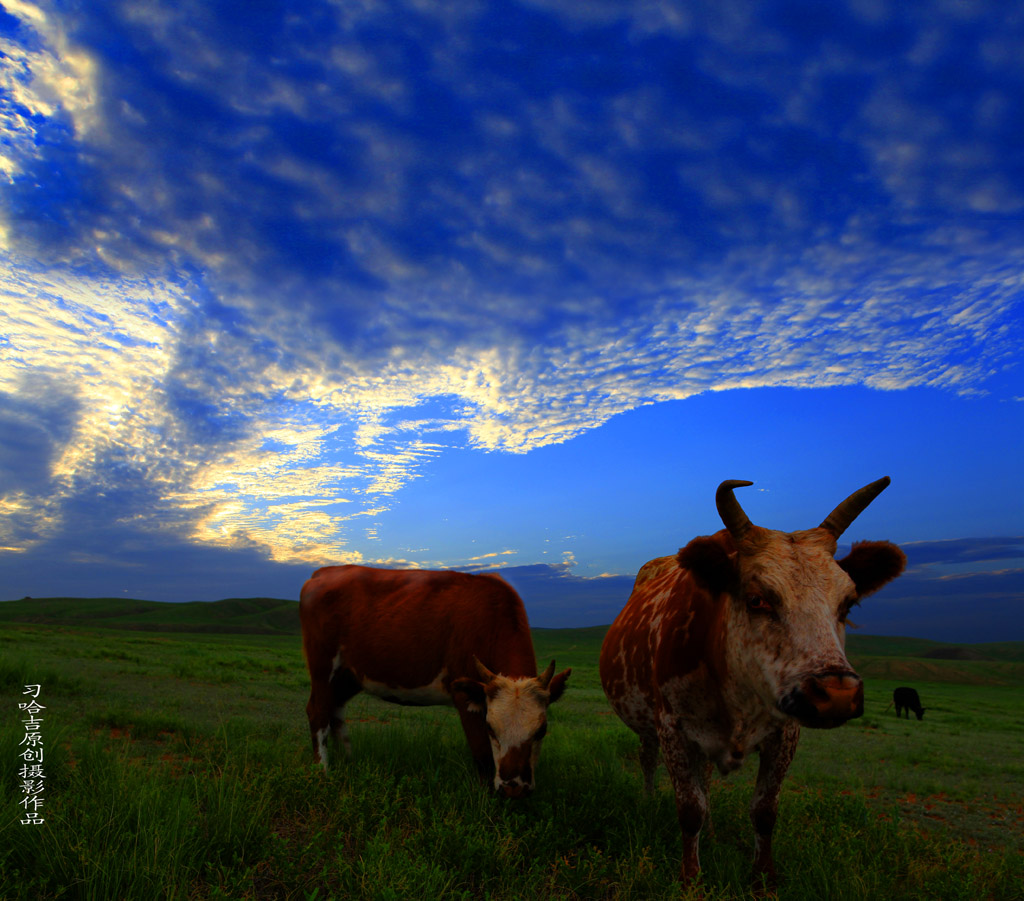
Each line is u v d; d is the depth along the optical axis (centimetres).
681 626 494
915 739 1758
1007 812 889
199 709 1152
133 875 364
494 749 609
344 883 392
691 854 468
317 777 570
